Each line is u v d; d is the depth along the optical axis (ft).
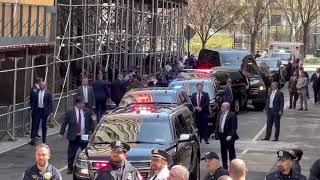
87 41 104.53
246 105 107.86
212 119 76.89
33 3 79.61
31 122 68.69
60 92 89.35
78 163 42.29
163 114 46.34
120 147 29.27
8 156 60.90
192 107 69.05
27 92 75.20
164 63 155.12
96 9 104.32
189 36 167.84
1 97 73.31
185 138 44.88
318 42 336.29
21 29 77.41
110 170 29.30
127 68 120.06
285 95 141.79
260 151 67.31
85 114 52.80
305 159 63.16
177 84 83.15
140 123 45.42
